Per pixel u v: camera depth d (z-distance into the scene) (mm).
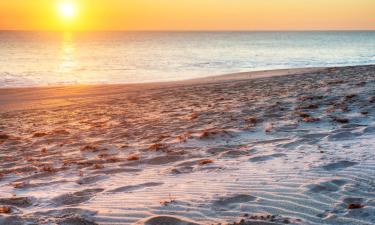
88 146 9078
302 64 42188
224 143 8562
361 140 7488
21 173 7301
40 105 18625
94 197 5395
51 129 12461
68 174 6945
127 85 25453
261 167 6230
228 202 4758
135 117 13367
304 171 5762
